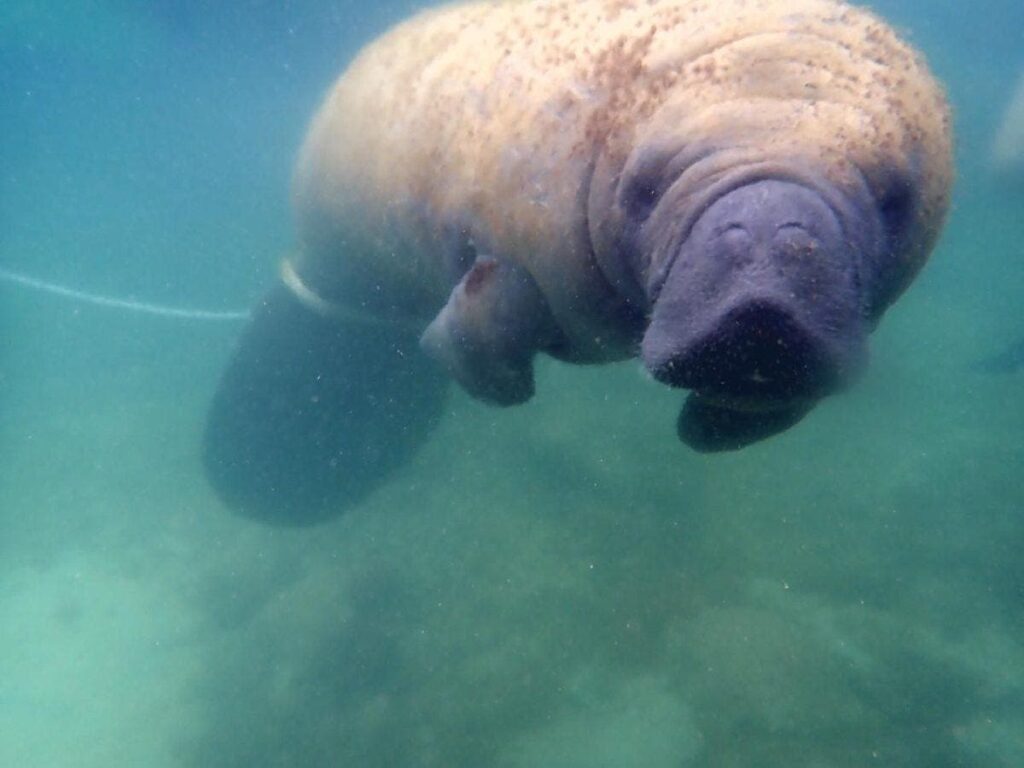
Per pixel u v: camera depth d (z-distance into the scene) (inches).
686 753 80.3
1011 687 82.5
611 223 49.7
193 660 104.7
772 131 42.3
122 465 149.7
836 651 88.0
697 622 92.9
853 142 42.5
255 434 120.3
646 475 114.7
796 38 45.9
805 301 37.4
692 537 104.2
